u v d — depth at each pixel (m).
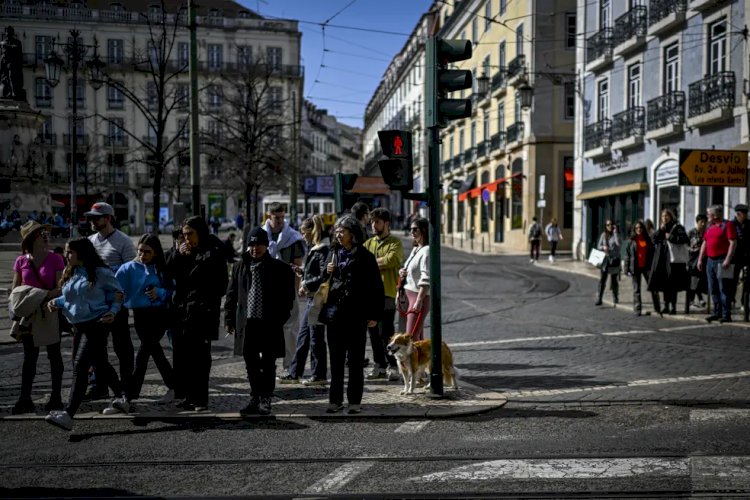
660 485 4.65
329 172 108.94
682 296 17.33
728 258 12.24
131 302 6.92
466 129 48.56
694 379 7.95
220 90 32.91
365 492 4.62
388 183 6.91
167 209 58.69
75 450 5.66
